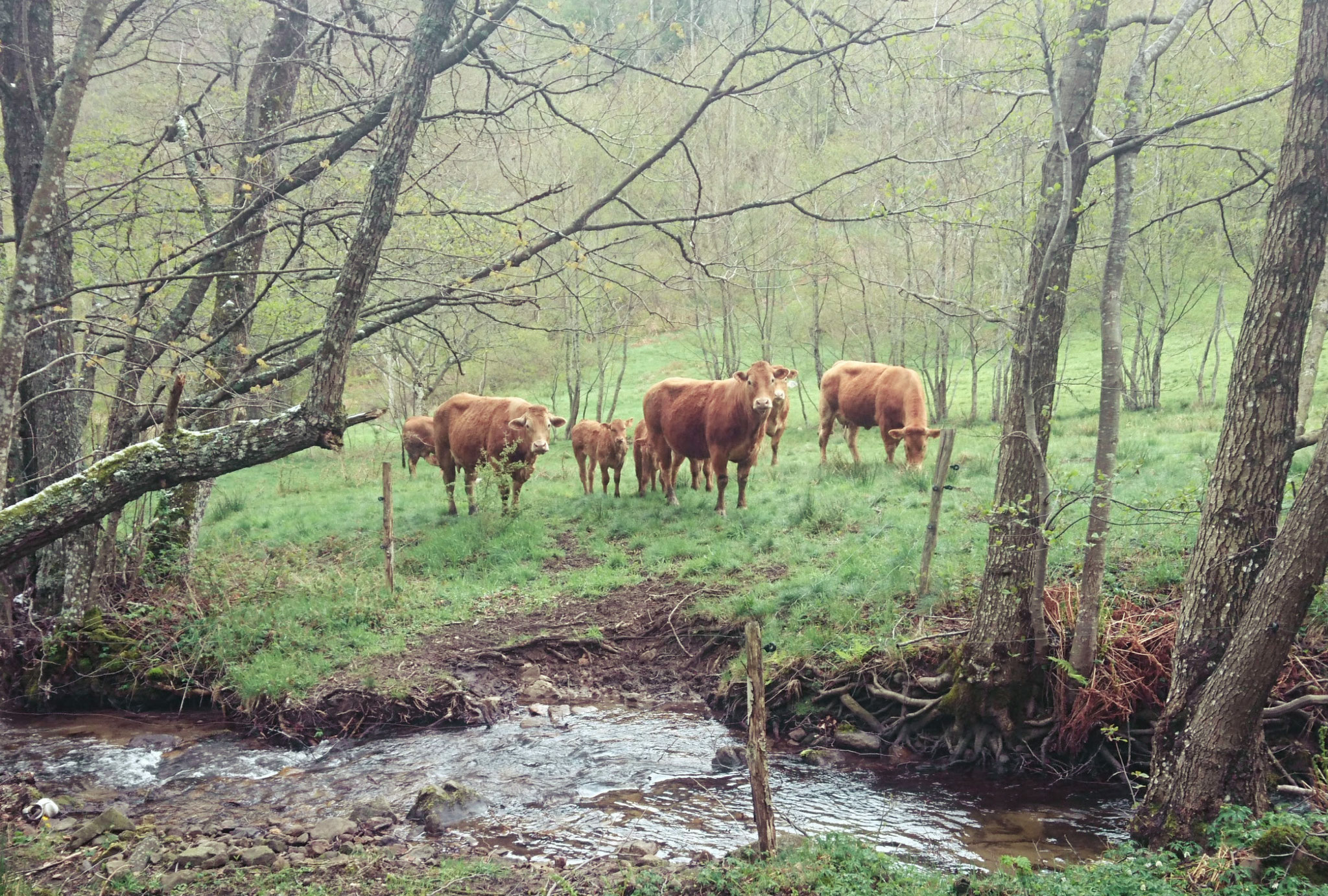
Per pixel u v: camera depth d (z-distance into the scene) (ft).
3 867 17.38
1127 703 23.44
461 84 28.84
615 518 46.60
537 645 33.35
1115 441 22.27
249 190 26.84
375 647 32.89
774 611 31.96
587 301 71.77
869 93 26.73
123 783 24.86
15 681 32.40
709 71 49.70
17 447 35.09
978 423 75.97
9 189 30.91
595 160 76.33
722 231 72.69
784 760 25.64
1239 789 17.01
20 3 29.55
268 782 24.76
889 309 80.69
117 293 35.12
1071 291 23.97
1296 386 17.47
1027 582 24.53
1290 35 33.99
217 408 28.76
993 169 63.21
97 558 34.12
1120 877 15.47
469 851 19.76
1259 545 17.42
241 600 36.40
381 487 65.67
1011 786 23.34
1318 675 22.63
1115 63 49.26
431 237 31.83
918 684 26.43
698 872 17.12
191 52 35.24
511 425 47.29
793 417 92.99
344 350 18.43
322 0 39.96
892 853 19.27
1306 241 17.06
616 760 25.48
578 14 30.04
